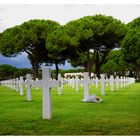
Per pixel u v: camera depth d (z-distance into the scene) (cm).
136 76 9119
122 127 1084
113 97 2309
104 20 6084
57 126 1120
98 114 1380
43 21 6644
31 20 6650
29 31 6022
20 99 2273
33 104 1875
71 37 6038
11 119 1280
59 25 6738
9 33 6334
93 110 1524
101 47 6369
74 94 2717
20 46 6072
